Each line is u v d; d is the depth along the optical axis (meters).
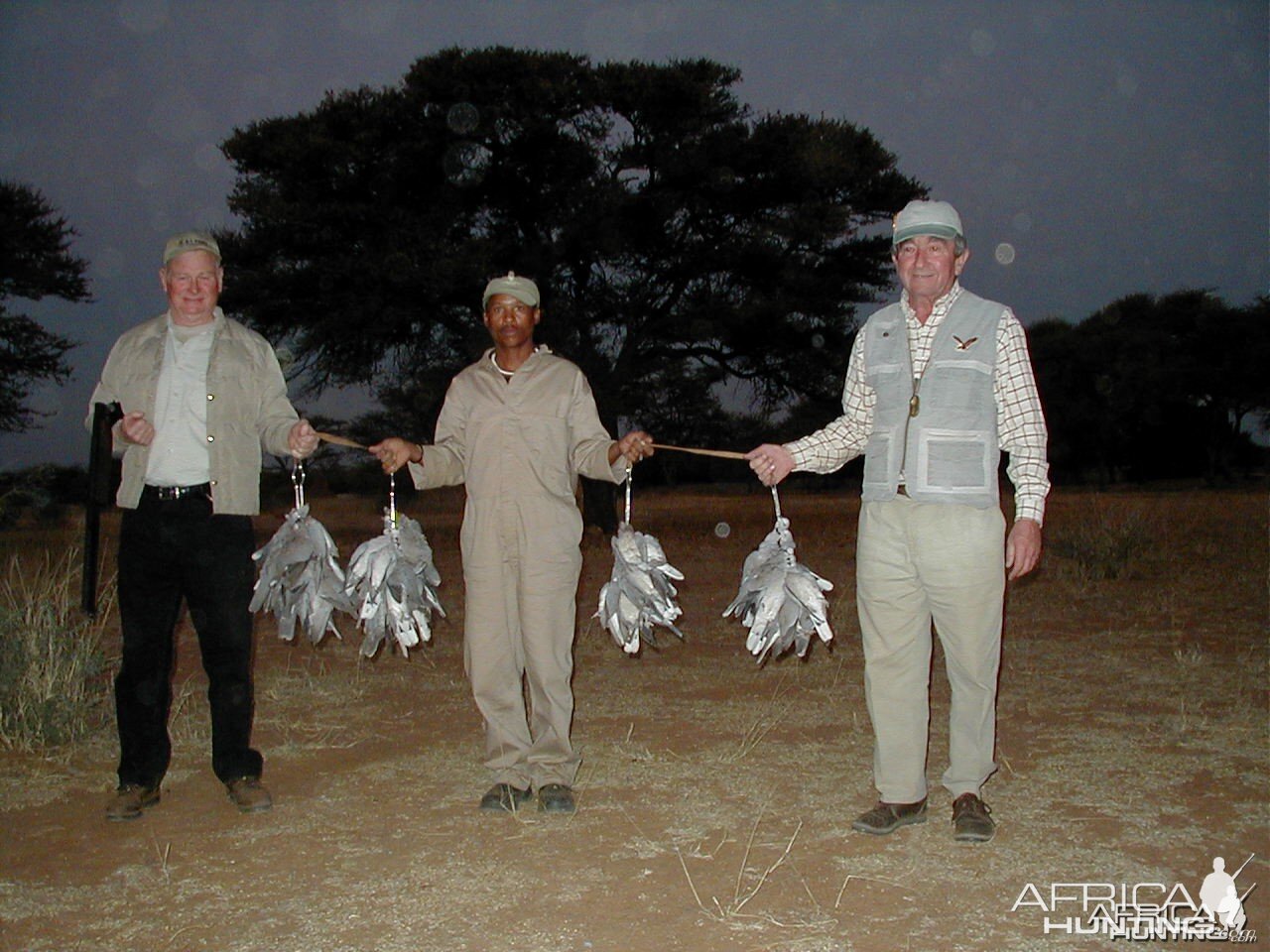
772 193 24.02
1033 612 10.58
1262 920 3.71
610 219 22.42
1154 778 5.26
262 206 21.67
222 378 4.91
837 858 4.29
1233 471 60.84
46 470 8.88
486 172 22.14
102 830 4.73
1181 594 11.72
